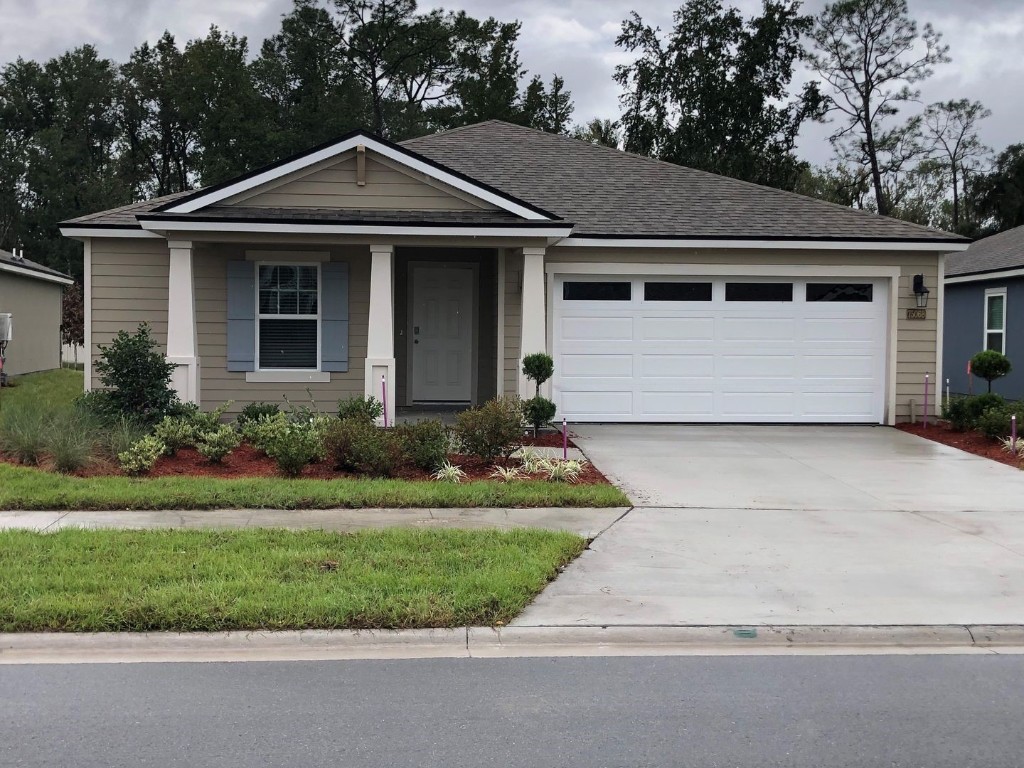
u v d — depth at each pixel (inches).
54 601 225.0
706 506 356.2
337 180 517.0
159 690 192.5
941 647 225.0
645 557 285.0
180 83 1903.3
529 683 198.2
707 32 1636.3
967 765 163.0
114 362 445.1
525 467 407.8
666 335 574.6
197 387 528.7
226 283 556.1
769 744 170.1
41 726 174.7
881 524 330.3
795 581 262.5
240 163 1702.8
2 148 1942.7
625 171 667.4
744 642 224.2
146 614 219.6
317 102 1697.8
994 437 508.1
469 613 227.9
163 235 506.3
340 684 196.4
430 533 297.9
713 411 578.6
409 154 514.0
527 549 281.3
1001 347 826.2
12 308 954.1
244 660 210.2
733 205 613.3
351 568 256.7
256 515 328.2
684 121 1620.3
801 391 582.6
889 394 583.2
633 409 575.2
